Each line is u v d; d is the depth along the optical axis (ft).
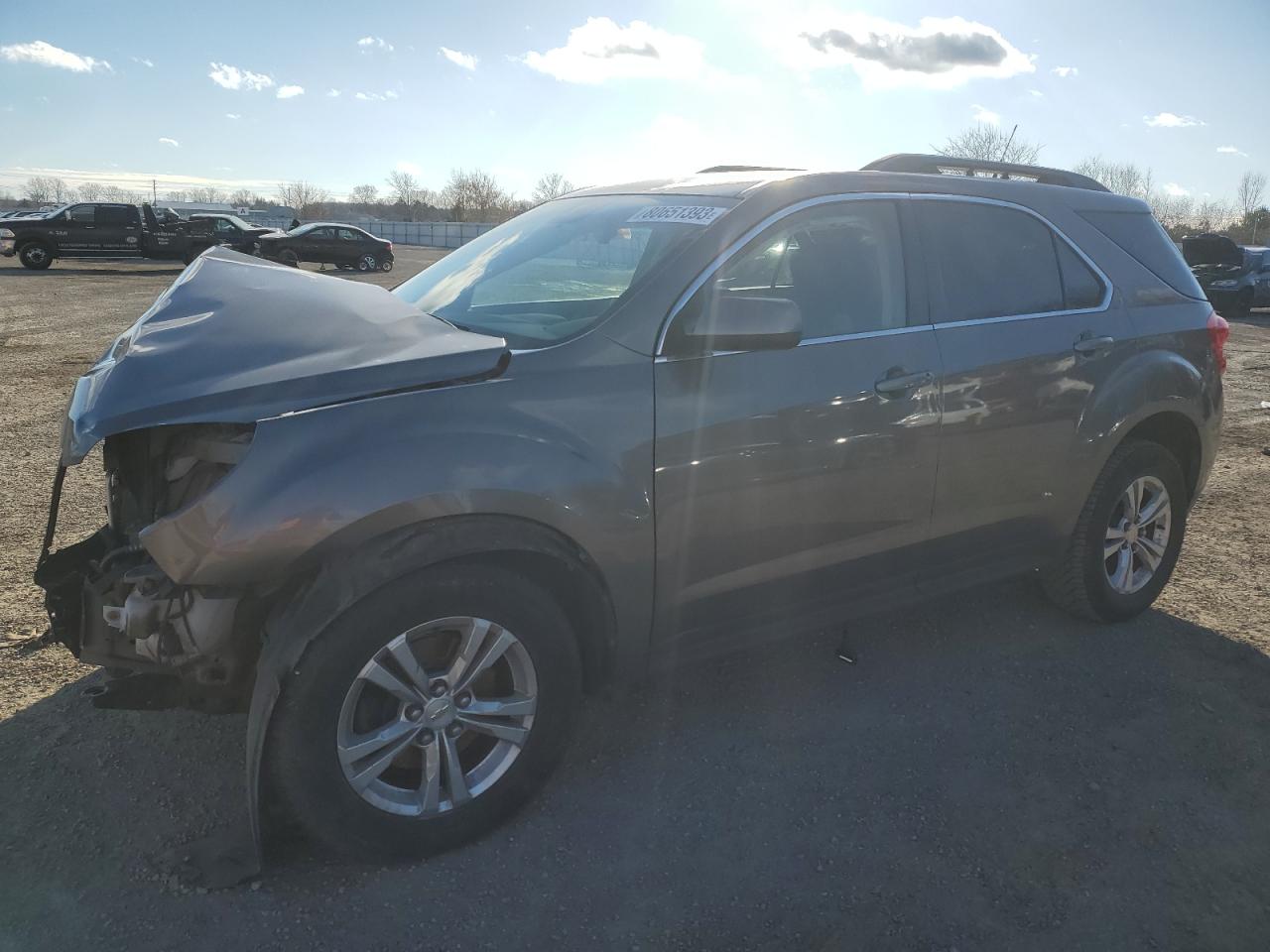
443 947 7.57
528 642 8.61
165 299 9.43
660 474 9.15
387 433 7.88
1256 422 27.91
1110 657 12.75
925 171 12.41
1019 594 14.83
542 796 9.52
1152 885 8.49
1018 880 8.51
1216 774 10.19
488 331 9.84
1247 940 7.88
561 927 7.82
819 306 10.52
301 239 99.91
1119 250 13.34
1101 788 9.87
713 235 9.81
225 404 7.67
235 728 10.39
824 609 10.87
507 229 12.71
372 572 7.71
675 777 9.89
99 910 7.77
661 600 9.52
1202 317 13.89
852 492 10.49
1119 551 13.55
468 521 8.13
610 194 12.03
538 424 8.52
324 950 7.49
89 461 20.63
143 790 9.30
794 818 9.28
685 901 8.15
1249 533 17.92
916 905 8.17
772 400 9.75
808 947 7.68
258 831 7.82
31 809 8.96
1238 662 12.69
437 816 8.53
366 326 8.89
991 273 11.90
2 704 10.69
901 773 10.07
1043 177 13.67
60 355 36.06
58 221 88.43
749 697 11.55
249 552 7.46
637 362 9.13
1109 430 12.56
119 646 8.52
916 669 12.33
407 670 8.11
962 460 11.32
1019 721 11.13
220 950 7.44
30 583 13.79
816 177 10.74
